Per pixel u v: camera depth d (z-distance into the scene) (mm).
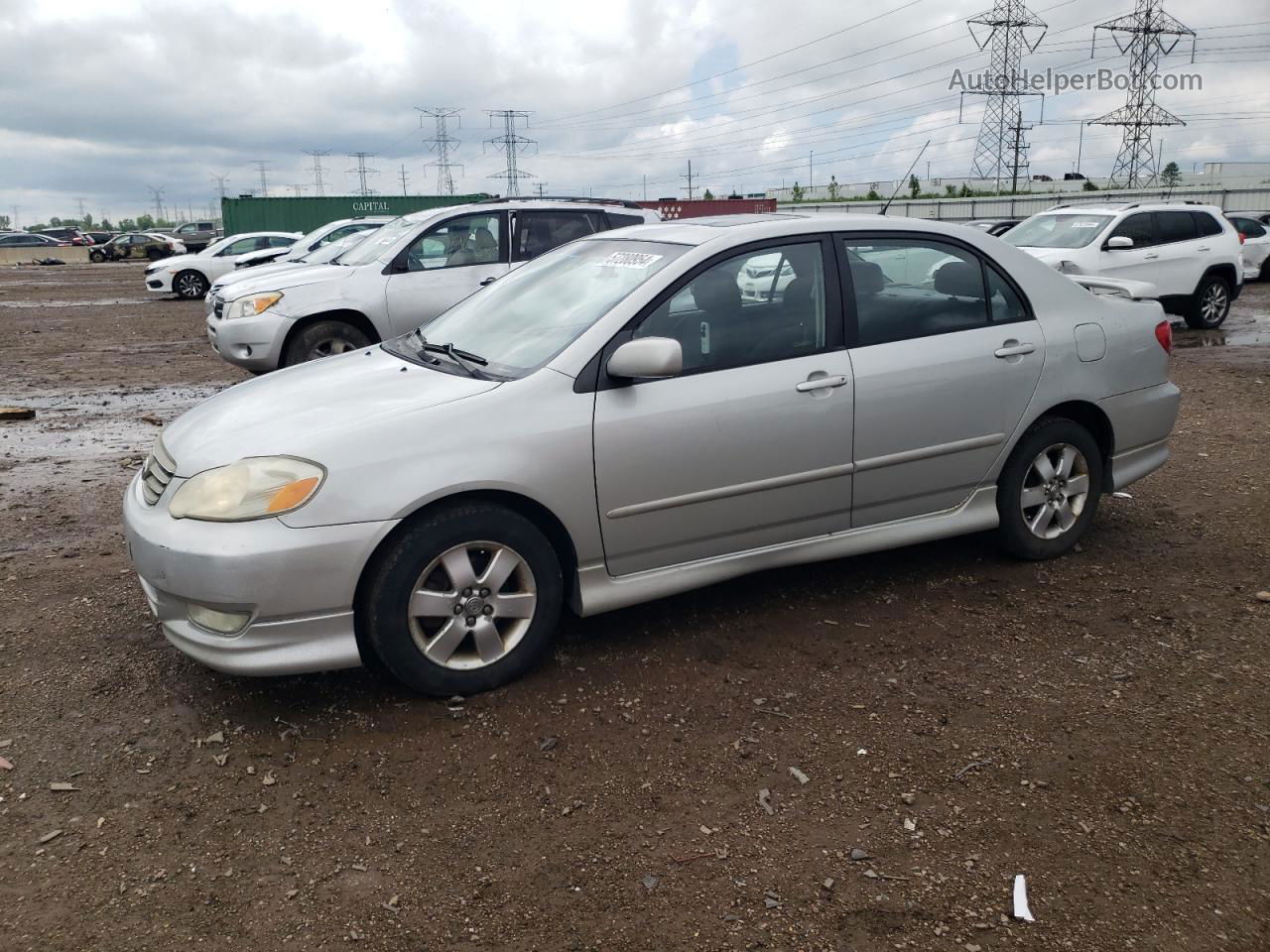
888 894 2641
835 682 3766
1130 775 3139
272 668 3375
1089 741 3342
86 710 3613
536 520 3801
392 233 9969
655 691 3709
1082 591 4570
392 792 3115
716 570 4074
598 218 10117
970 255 4562
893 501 4398
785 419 4027
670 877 2723
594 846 2852
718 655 3988
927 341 4363
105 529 5727
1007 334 4551
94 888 2697
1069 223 13844
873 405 4211
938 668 3863
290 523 3328
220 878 2738
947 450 4438
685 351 3920
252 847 2865
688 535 3971
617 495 3781
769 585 4684
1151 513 5676
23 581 4867
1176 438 7488
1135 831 2877
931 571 4820
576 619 4332
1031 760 3240
